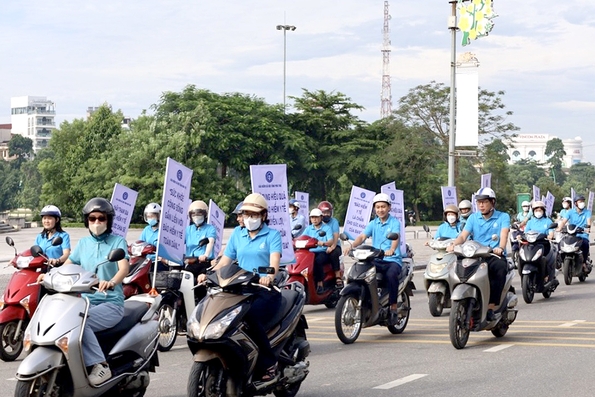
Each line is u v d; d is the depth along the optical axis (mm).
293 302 8336
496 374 9852
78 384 7109
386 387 9180
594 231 56656
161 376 10016
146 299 8344
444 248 15258
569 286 21516
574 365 10375
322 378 9766
